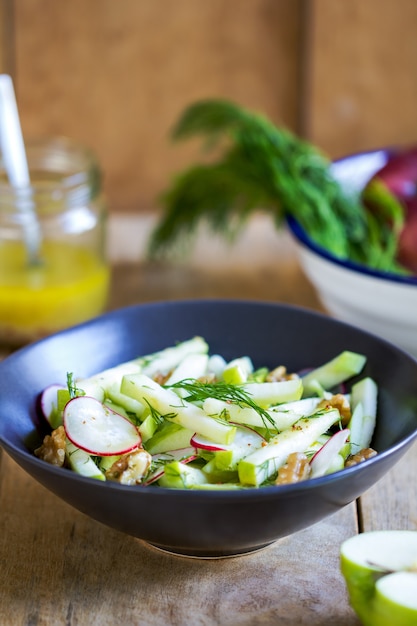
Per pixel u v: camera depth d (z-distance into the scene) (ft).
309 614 1.88
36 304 2.72
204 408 2.01
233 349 2.35
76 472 1.91
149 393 2.04
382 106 3.70
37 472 1.84
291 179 2.85
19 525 2.09
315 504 1.82
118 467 1.94
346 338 2.26
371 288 2.50
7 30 3.56
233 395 2.04
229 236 3.15
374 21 3.56
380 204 2.90
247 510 1.78
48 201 2.74
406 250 2.90
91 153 2.97
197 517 1.79
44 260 2.79
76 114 3.72
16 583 1.96
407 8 3.54
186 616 1.89
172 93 3.71
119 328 2.31
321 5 3.54
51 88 3.67
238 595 1.92
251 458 1.90
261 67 3.68
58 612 1.90
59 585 1.95
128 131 3.76
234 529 1.82
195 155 3.81
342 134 3.76
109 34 3.59
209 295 2.97
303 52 3.64
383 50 3.60
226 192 3.00
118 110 3.72
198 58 3.66
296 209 2.80
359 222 2.89
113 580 1.96
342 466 1.97
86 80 3.67
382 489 2.18
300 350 2.31
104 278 2.84
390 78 3.65
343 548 1.83
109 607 1.90
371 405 2.12
